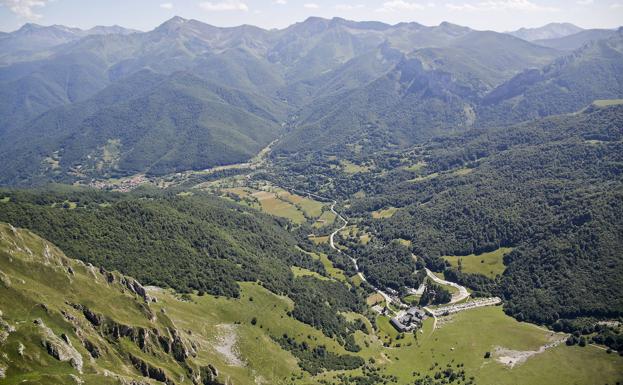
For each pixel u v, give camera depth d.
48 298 185.25
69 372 159.50
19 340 159.62
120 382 166.50
